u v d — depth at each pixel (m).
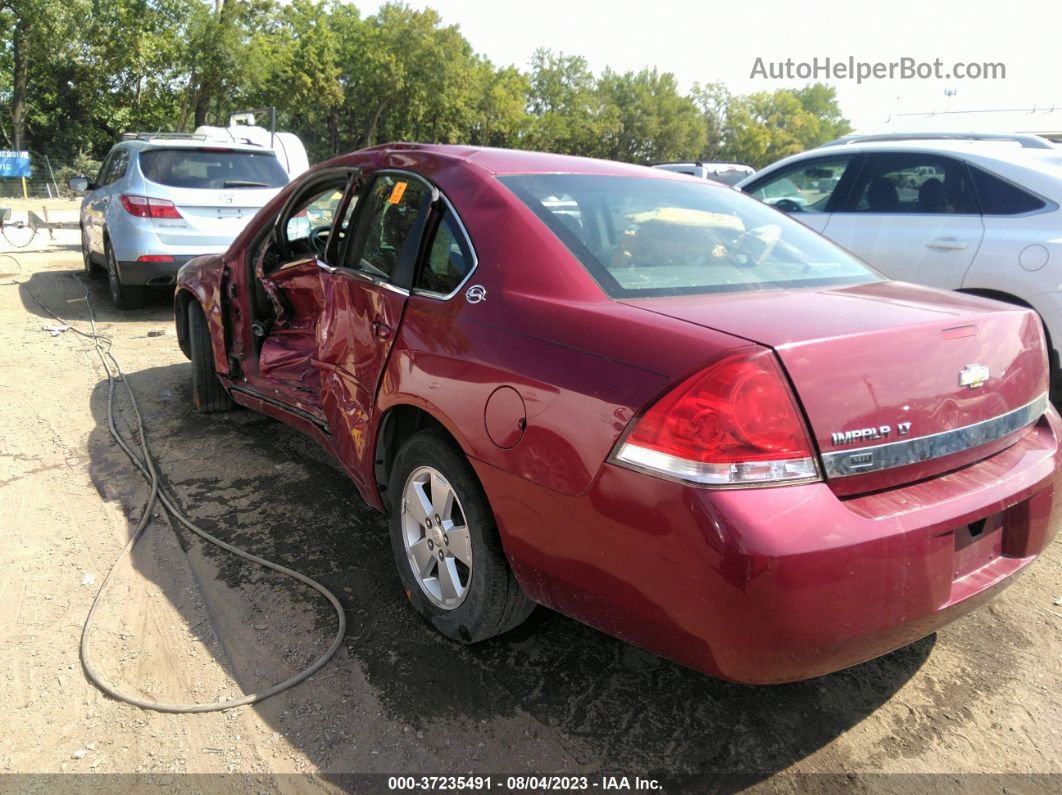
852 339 1.85
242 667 2.50
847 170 5.71
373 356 2.79
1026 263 4.71
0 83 38.19
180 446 4.35
